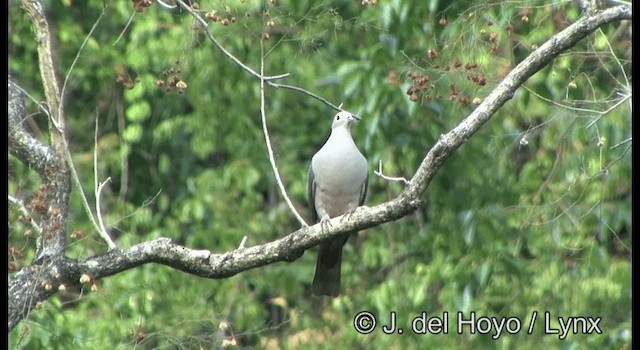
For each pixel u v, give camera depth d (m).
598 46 11.77
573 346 13.13
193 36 11.84
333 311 15.31
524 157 15.34
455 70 10.59
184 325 13.55
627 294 13.41
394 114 13.57
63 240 9.20
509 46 11.78
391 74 11.67
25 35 14.65
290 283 15.64
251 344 15.23
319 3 11.75
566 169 12.97
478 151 14.16
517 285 13.68
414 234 15.65
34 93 14.82
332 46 14.63
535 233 13.69
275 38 14.82
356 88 13.37
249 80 15.20
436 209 14.76
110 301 13.59
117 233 15.62
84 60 15.64
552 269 13.47
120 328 12.87
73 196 14.77
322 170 11.54
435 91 10.47
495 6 11.38
